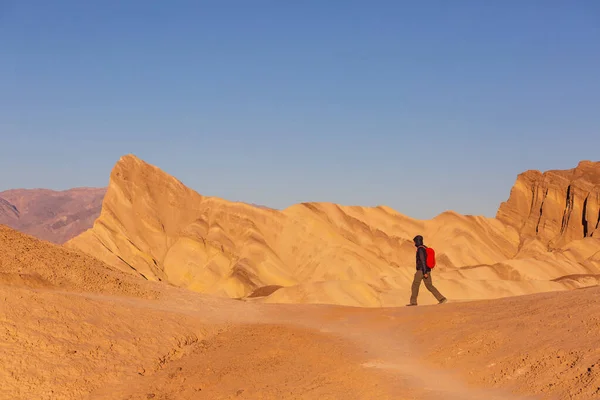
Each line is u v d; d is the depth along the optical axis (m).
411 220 111.75
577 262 95.19
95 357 12.80
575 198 124.06
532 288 74.19
